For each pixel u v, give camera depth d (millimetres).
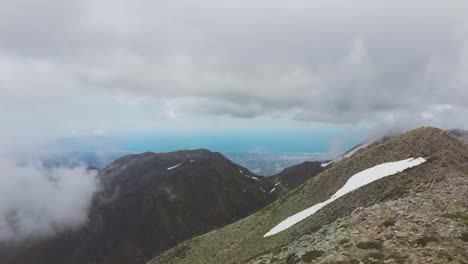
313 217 65062
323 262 31703
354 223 39000
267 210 92375
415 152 69438
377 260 29594
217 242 93750
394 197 52531
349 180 73812
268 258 43688
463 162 61031
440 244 30703
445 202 39969
